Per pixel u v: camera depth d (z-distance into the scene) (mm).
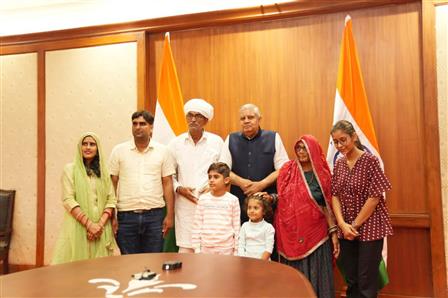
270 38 3748
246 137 3027
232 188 3045
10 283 1521
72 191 2820
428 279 3303
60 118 4340
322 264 2602
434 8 3266
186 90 3973
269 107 3736
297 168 2725
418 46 3363
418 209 3322
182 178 3096
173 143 3197
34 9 4527
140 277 1563
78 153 2869
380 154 3426
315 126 3609
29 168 4430
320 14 3611
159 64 4098
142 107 4051
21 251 4410
